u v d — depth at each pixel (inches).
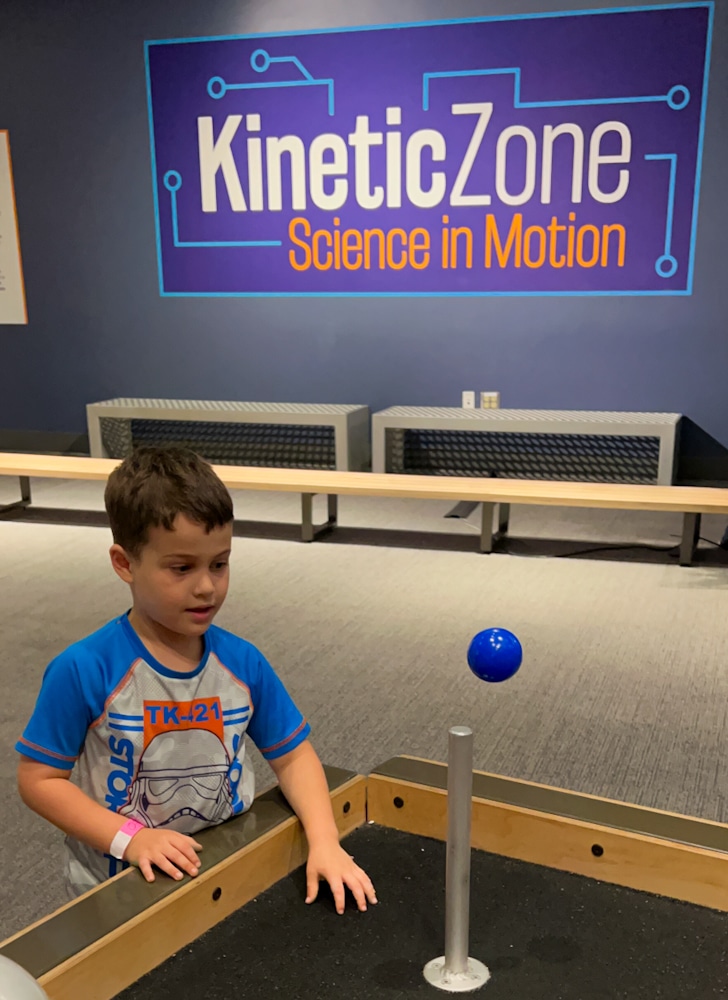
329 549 176.2
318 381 250.4
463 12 218.4
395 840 41.5
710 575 158.9
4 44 250.5
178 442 265.3
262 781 89.7
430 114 226.2
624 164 216.2
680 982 31.5
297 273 244.8
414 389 243.8
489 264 230.5
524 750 95.0
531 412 227.3
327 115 233.0
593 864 37.8
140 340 261.9
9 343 272.4
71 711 41.5
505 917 35.2
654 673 115.6
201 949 33.7
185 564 38.5
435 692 109.8
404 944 33.8
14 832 81.5
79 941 30.5
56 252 261.6
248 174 242.1
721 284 215.8
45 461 193.6
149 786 43.0
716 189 211.3
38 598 146.3
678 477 228.4
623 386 228.2
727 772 90.6
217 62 237.3
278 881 38.4
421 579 156.3
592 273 224.1
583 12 210.7
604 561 167.3
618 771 90.7
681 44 206.4
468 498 163.0
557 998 30.7
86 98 248.5
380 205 234.5
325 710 104.7
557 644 125.6
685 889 36.0
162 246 253.1
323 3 226.7
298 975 32.1
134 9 239.3
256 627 132.6
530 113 219.6
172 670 42.2
